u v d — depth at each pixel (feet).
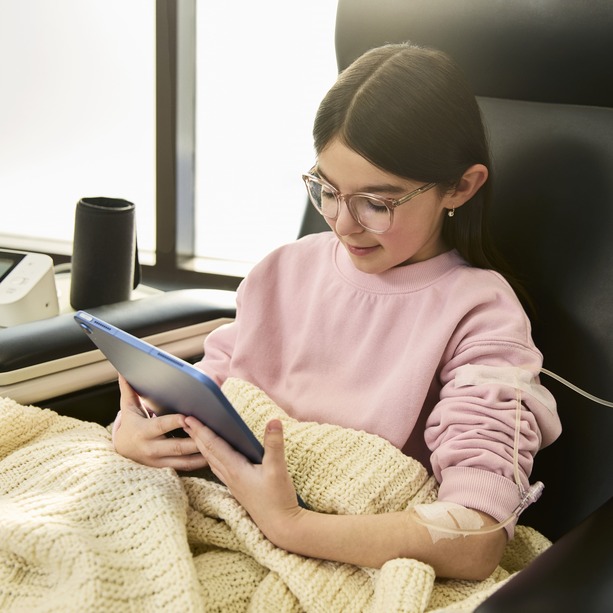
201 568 2.77
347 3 3.60
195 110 5.46
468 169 3.04
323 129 2.92
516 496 2.76
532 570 2.11
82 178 6.09
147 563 2.59
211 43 5.31
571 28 3.20
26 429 3.37
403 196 2.91
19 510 2.78
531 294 3.40
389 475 2.92
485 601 2.01
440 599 2.71
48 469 3.07
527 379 2.92
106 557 2.59
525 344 3.01
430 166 2.89
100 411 3.77
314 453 2.98
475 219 3.26
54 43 5.78
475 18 3.40
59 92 5.90
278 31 5.20
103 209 4.31
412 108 2.84
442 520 2.67
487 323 3.08
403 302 3.27
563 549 2.20
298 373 3.44
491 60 3.47
